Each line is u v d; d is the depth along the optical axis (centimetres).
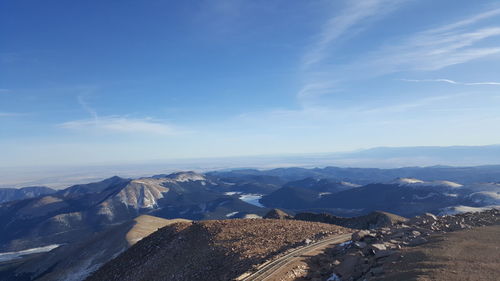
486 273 2800
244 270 4462
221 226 7425
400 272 3162
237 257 5206
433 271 2983
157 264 6819
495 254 3206
